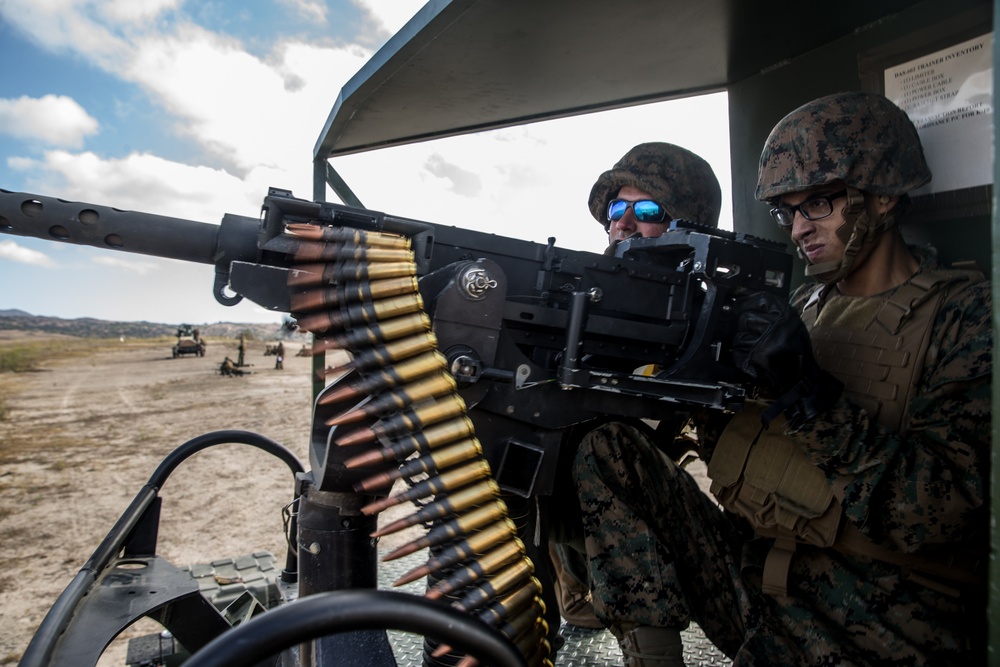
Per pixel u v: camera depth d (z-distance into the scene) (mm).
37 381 22297
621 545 1890
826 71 2756
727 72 3078
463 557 1478
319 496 1773
